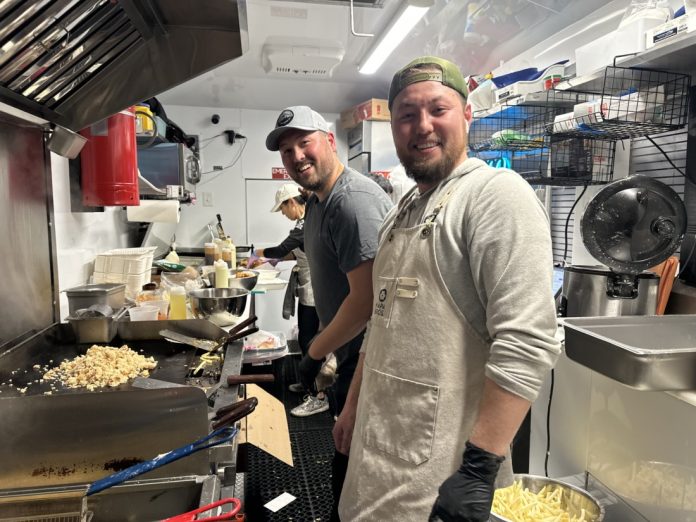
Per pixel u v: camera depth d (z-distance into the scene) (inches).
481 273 34.6
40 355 60.4
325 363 79.2
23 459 38.9
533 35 119.6
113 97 64.1
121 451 39.9
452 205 37.1
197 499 39.4
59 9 44.9
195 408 39.8
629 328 57.3
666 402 53.1
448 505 31.5
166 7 50.6
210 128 202.4
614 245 71.3
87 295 71.2
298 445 107.3
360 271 57.4
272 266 163.5
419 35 124.9
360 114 186.7
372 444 39.3
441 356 36.0
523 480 63.0
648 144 89.5
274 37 134.0
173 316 77.5
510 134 101.5
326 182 65.3
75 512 38.5
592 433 66.1
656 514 55.0
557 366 73.0
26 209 61.5
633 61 68.5
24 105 58.3
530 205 33.7
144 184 113.1
